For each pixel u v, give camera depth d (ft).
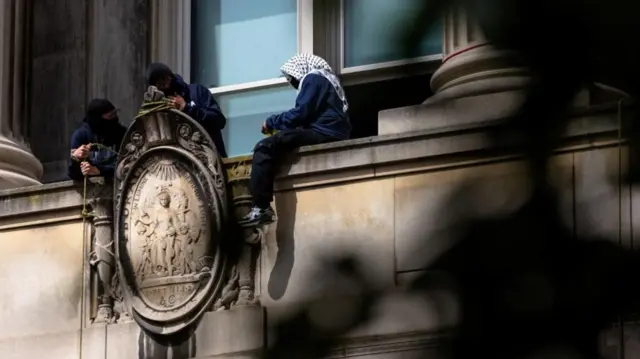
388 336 46.50
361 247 49.26
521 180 27.58
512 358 24.63
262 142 50.37
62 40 66.85
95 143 54.90
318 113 51.55
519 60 23.77
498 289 25.18
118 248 53.21
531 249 25.07
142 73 65.98
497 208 28.30
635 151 24.32
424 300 46.19
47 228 55.16
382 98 59.93
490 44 23.63
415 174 49.11
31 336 54.19
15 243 55.47
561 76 23.16
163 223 52.60
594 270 24.64
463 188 31.04
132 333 52.42
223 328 50.70
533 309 25.80
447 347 25.09
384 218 49.21
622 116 37.01
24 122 62.69
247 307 50.44
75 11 67.15
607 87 26.35
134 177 53.42
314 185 50.75
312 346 31.55
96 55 66.44
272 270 50.55
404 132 49.42
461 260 26.55
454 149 48.34
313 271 49.65
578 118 45.32
